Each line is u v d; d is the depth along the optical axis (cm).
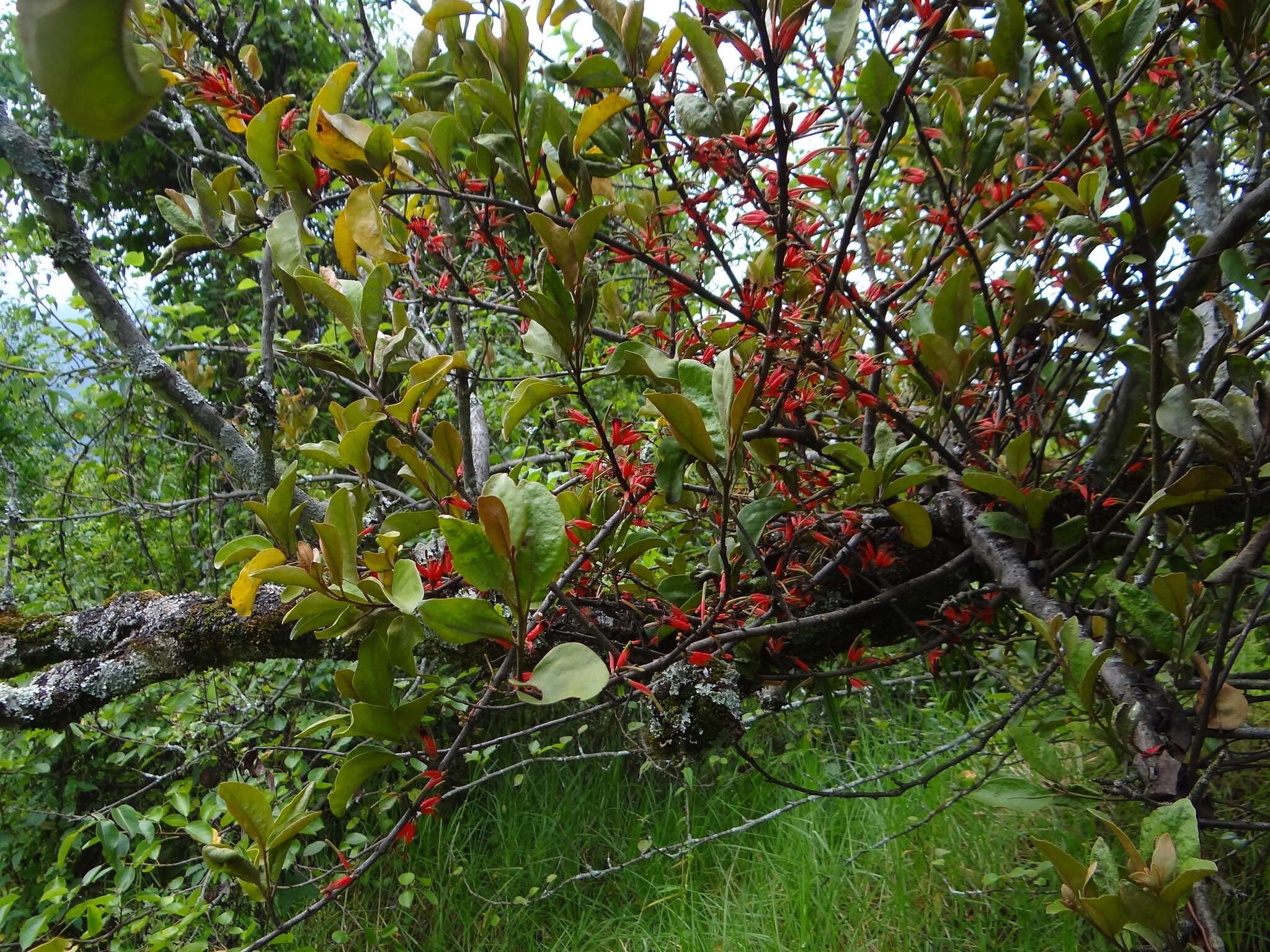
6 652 157
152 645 154
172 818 219
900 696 346
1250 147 188
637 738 310
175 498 408
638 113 121
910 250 181
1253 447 87
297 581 88
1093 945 210
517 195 104
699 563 159
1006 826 253
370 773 87
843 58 99
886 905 250
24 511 431
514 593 72
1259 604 85
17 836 318
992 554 122
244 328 373
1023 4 116
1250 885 193
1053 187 125
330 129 101
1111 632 103
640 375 100
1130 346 114
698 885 292
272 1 387
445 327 238
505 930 293
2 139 181
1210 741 123
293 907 287
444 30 123
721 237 152
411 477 108
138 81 19
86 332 343
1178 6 109
